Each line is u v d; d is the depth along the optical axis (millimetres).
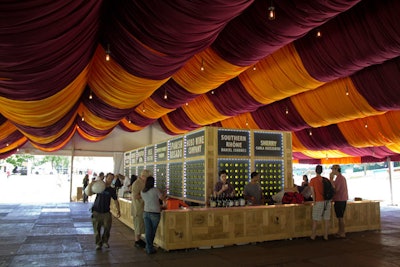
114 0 5109
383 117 13133
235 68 8062
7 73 4477
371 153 17359
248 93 10648
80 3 3682
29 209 13500
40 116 7770
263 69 9492
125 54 6148
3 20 3174
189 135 8836
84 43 4961
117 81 7484
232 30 6902
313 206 7262
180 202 6766
